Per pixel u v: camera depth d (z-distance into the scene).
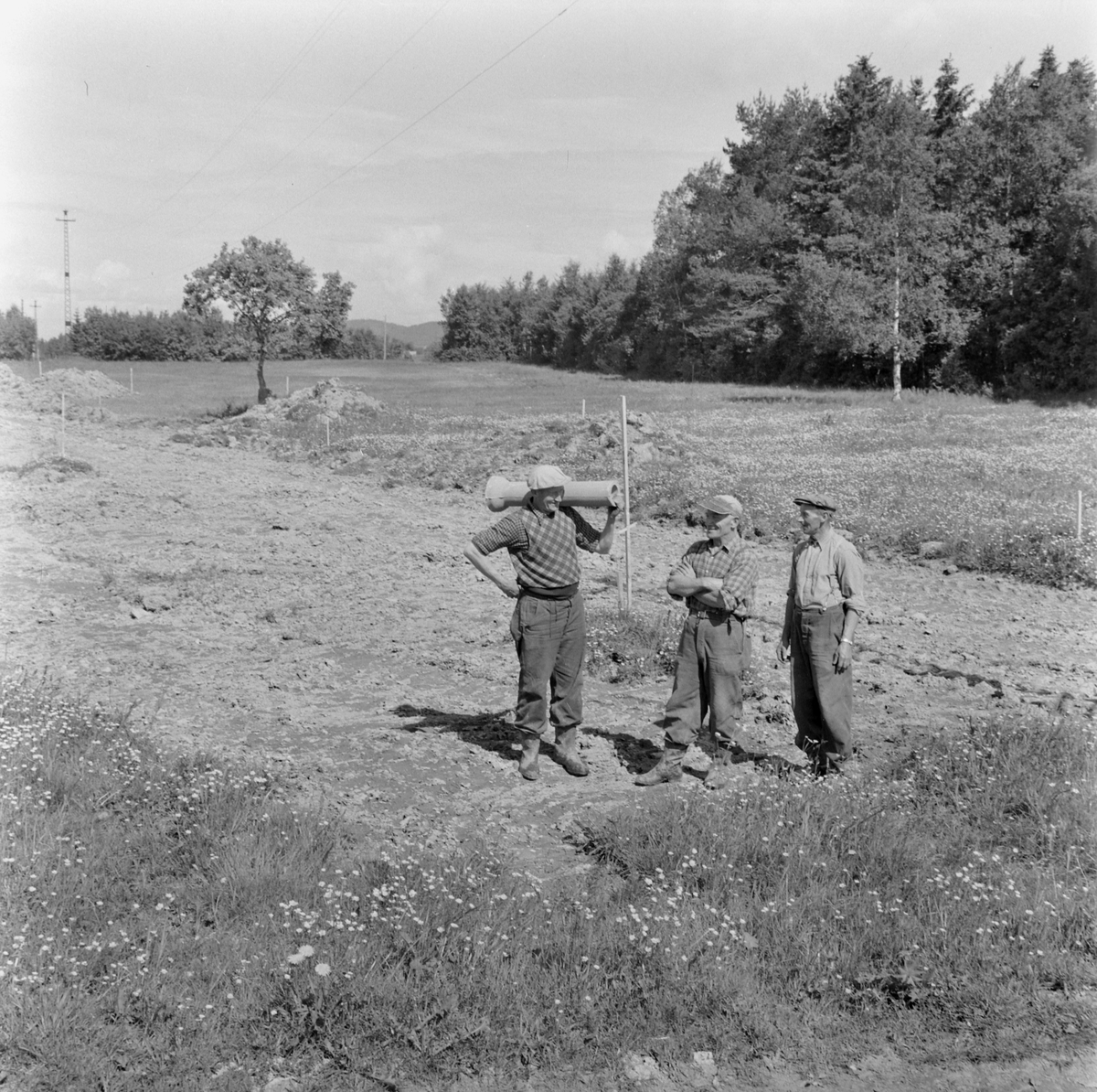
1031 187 58.12
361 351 157.50
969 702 8.59
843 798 6.17
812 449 29.05
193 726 7.93
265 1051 4.06
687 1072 4.09
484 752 7.46
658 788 6.77
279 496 22.39
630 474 23.67
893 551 15.81
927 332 53.72
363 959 4.55
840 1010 4.48
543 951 4.68
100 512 19.05
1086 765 6.76
